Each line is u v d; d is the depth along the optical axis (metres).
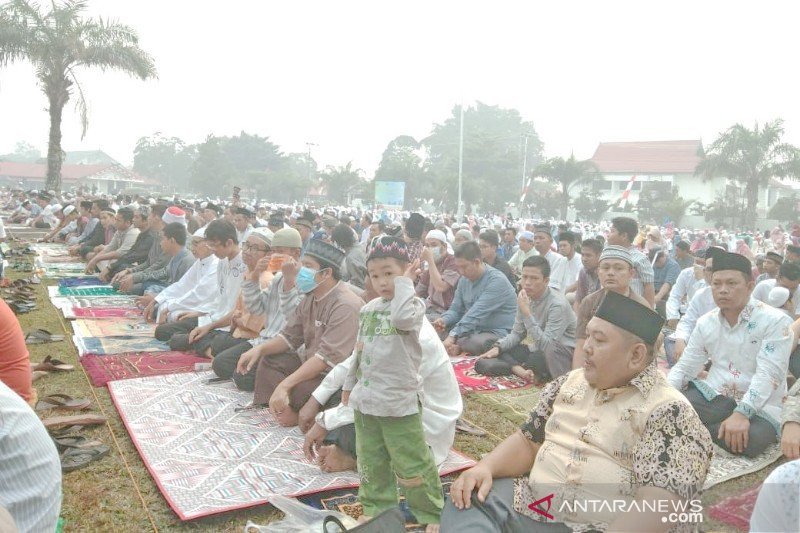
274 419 5.00
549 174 51.94
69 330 7.91
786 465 1.81
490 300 7.27
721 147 43.19
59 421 4.63
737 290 4.72
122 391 5.54
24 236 19.91
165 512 3.62
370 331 3.29
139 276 9.96
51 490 2.38
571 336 6.30
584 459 2.38
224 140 80.25
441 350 4.07
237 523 3.52
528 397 5.95
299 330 4.96
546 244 9.40
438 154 90.88
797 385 3.82
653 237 11.35
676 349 6.11
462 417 5.39
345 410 3.95
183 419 4.96
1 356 3.49
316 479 3.99
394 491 3.45
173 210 10.13
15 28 22.91
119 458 4.28
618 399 2.40
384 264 3.21
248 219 11.05
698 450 2.23
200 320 7.00
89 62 24.11
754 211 43.78
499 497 2.52
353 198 64.94
